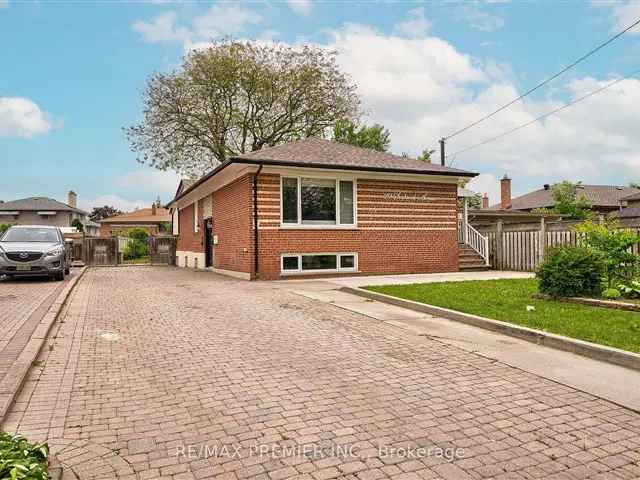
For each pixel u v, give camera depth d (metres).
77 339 6.90
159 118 34.25
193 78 33.44
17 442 3.09
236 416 4.09
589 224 10.59
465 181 19.44
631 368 5.44
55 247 14.91
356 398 4.52
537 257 17.30
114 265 26.83
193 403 4.39
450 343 6.64
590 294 9.38
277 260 15.02
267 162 14.46
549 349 6.31
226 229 17.34
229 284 13.71
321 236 15.65
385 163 16.66
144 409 4.26
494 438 3.68
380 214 16.58
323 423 3.94
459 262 18.33
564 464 3.28
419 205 17.23
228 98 34.59
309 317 8.52
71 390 4.77
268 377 5.15
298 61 35.59
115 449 3.48
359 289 11.45
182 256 26.52
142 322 8.10
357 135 41.72
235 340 6.82
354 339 6.89
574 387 4.84
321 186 15.84
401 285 12.32
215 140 35.16
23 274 14.19
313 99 35.50
